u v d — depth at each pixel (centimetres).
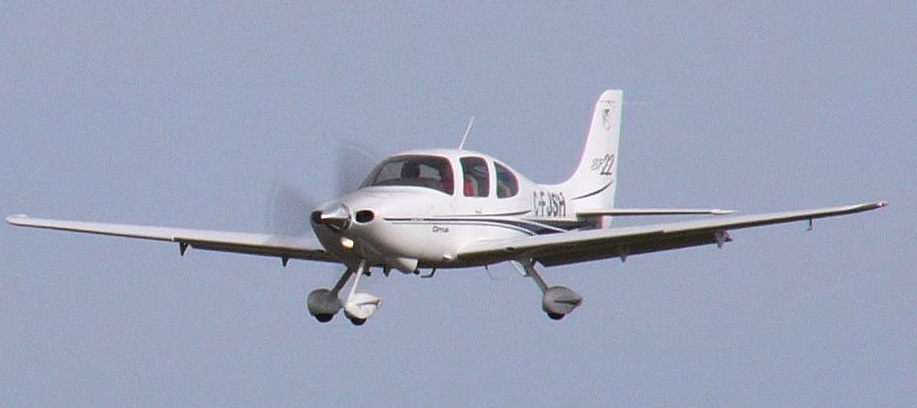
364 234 6147
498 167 6681
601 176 8088
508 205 6675
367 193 6247
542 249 6538
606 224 7856
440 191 6381
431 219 6309
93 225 6688
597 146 8088
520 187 6794
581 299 6631
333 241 6159
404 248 6253
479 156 6612
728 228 6219
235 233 6600
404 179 6384
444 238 6381
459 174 6462
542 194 7031
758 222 6125
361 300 6362
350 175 6400
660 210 7319
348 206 6116
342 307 6525
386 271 6462
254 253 6725
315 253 6538
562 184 7744
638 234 6294
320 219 6078
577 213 7431
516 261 6694
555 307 6606
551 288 6644
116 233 6638
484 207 6544
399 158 6450
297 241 6525
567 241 6400
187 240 6606
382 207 6153
